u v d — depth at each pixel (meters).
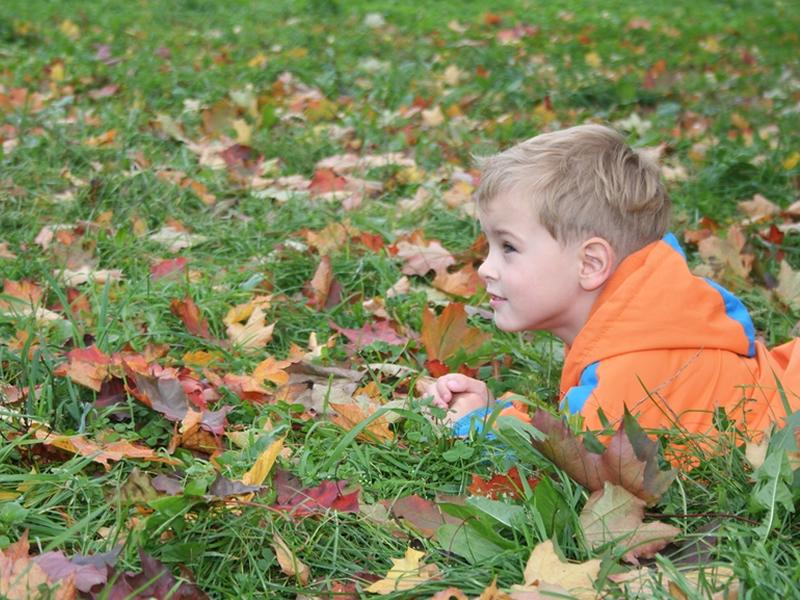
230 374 2.90
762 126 6.04
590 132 2.71
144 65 7.14
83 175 4.70
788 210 4.39
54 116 5.49
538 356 3.15
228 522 2.14
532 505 2.12
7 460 2.43
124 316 3.17
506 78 7.16
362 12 10.90
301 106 6.23
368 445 2.54
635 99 6.64
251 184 4.64
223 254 3.95
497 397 2.96
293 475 2.34
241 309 3.32
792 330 3.35
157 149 5.04
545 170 2.60
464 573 2.04
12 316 3.17
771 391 2.55
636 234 2.65
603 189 2.60
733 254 3.72
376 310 3.45
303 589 2.02
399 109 6.16
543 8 11.91
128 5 10.48
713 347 2.53
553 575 1.95
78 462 2.36
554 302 2.66
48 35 8.55
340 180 4.64
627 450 2.12
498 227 2.67
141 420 2.66
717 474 2.28
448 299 3.60
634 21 10.73
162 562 2.04
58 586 1.83
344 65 7.57
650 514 2.18
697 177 4.81
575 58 8.28
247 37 8.94
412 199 4.55
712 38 9.44
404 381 2.93
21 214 4.13
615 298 2.52
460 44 8.73
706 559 2.06
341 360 3.14
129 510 2.18
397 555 2.15
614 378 2.47
